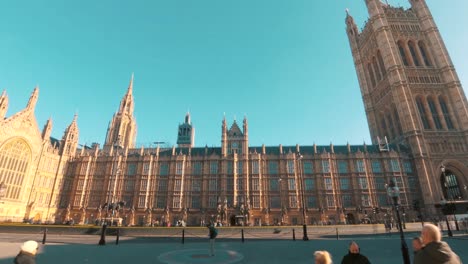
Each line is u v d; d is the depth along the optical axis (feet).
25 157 262.06
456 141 283.38
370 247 81.25
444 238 109.81
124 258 62.13
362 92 396.98
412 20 358.23
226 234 135.54
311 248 80.28
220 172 283.59
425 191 260.21
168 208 270.46
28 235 124.57
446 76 314.55
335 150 303.27
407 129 292.20
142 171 291.79
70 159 309.22
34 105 275.59
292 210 264.72
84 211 277.85
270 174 282.97
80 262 56.85
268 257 63.31
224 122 304.50
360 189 268.00
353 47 427.33
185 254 68.59
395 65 319.88
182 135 446.19
